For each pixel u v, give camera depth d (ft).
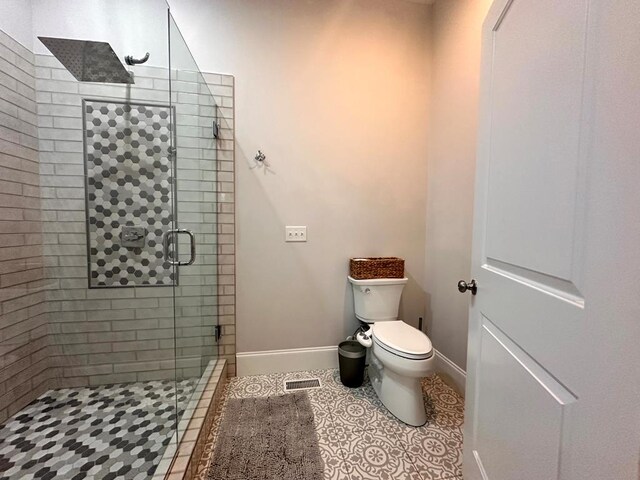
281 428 5.08
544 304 2.33
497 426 3.04
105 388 5.85
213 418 5.25
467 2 5.91
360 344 6.87
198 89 5.84
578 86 1.98
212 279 6.61
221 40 6.39
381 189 7.30
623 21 1.62
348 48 6.90
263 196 6.80
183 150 5.72
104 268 5.88
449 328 6.62
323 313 7.23
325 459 4.42
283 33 6.62
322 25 6.76
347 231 7.22
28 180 5.46
